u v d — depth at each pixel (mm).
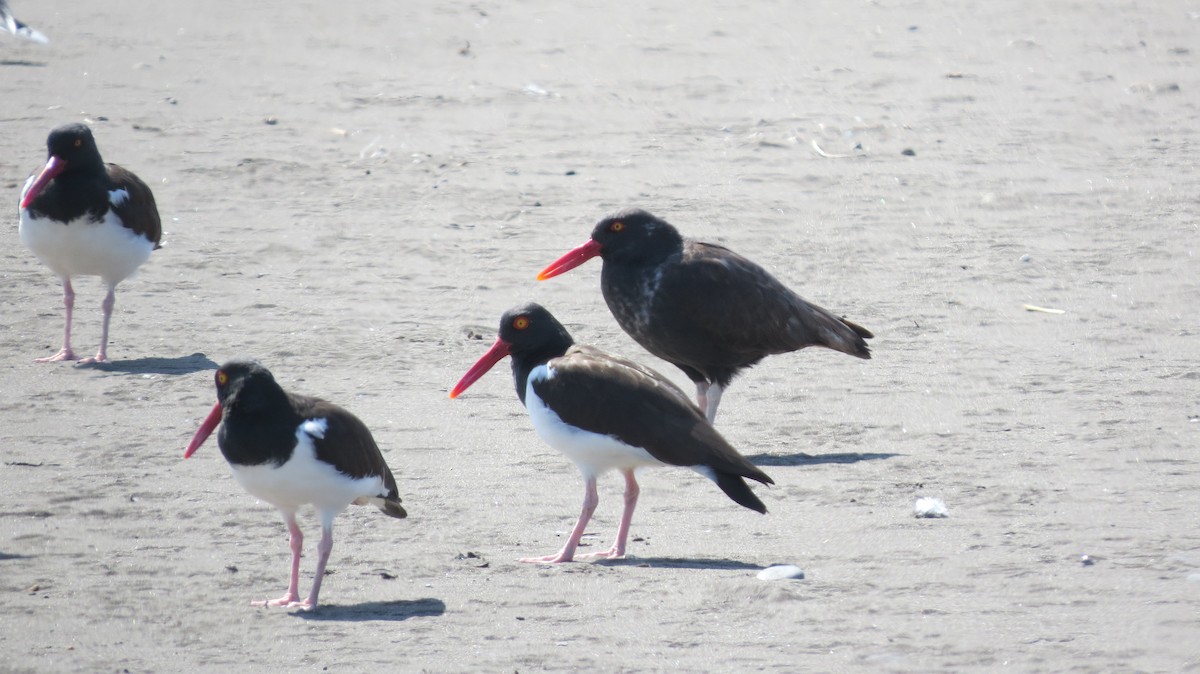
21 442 13391
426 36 34219
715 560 10914
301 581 10500
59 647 9273
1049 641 9258
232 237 20609
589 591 10250
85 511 11750
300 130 26328
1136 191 23250
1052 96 29328
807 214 22062
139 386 15078
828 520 11734
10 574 10477
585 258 14438
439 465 13086
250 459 9742
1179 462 12969
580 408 11023
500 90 29281
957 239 20938
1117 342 16734
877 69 31422
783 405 14914
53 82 29391
